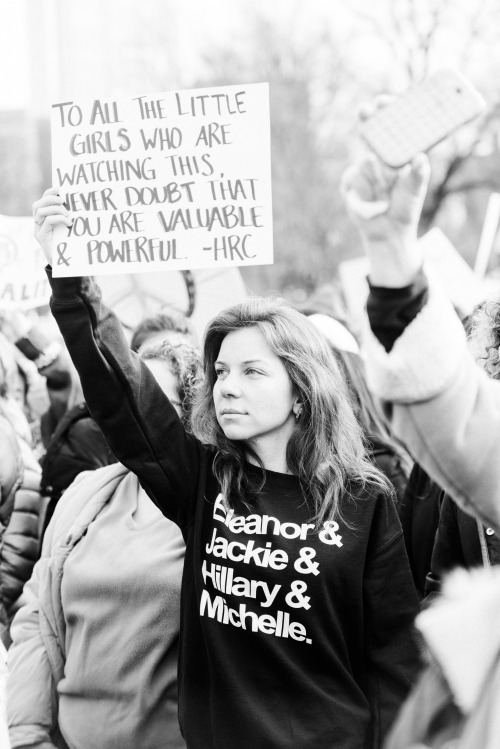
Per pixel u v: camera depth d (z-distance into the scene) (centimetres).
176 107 250
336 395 250
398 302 163
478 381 168
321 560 235
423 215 1426
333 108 1711
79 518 306
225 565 239
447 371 163
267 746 224
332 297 509
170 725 281
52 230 253
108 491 311
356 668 241
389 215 159
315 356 249
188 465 255
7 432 380
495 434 166
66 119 256
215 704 233
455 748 148
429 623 152
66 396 438
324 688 231
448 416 165
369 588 240
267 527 240
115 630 286
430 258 425
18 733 304
